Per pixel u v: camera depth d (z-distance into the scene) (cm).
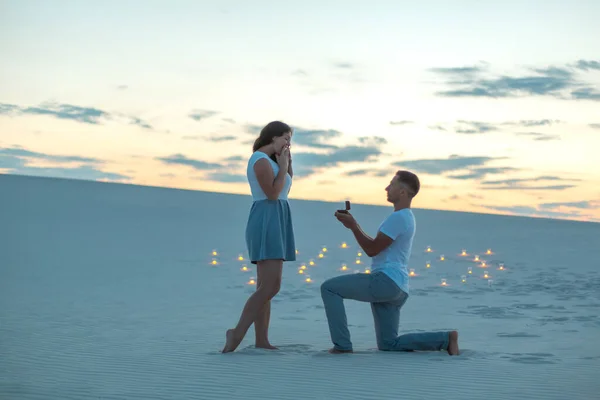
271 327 803
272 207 657
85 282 1239
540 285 1268
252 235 654
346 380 515
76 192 3559
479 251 2066
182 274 1391
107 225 2467
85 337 719
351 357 605
